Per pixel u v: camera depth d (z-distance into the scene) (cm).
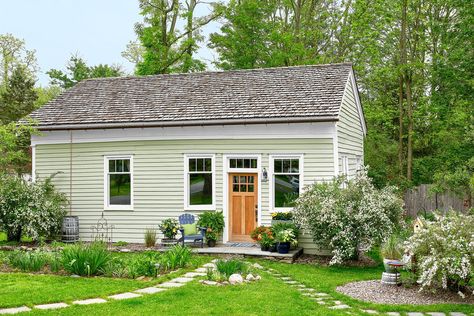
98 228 1864
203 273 1270
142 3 3108
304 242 1633
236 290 1083
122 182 1862
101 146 1881
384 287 1150
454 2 2444
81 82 2266
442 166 2600
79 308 927
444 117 2638
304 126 1650
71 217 1834
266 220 1678
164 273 1262
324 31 3238
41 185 1845
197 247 1652
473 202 2189
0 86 4244
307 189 1523
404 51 2664
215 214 1695
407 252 1134
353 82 1998
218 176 1741
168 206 1794
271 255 1512
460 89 2512
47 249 1507
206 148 1755
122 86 2147
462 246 1012
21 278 1186
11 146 2056
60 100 2109
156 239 1792
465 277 1046
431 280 1041
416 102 3027
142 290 1082
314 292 1109
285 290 1095
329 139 1627
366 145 2856
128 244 1792
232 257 1525
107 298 1012
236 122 1692
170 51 3238
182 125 1755
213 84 2000
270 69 2022
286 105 1708
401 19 2731
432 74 2592
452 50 2566
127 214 1839
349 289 1140
